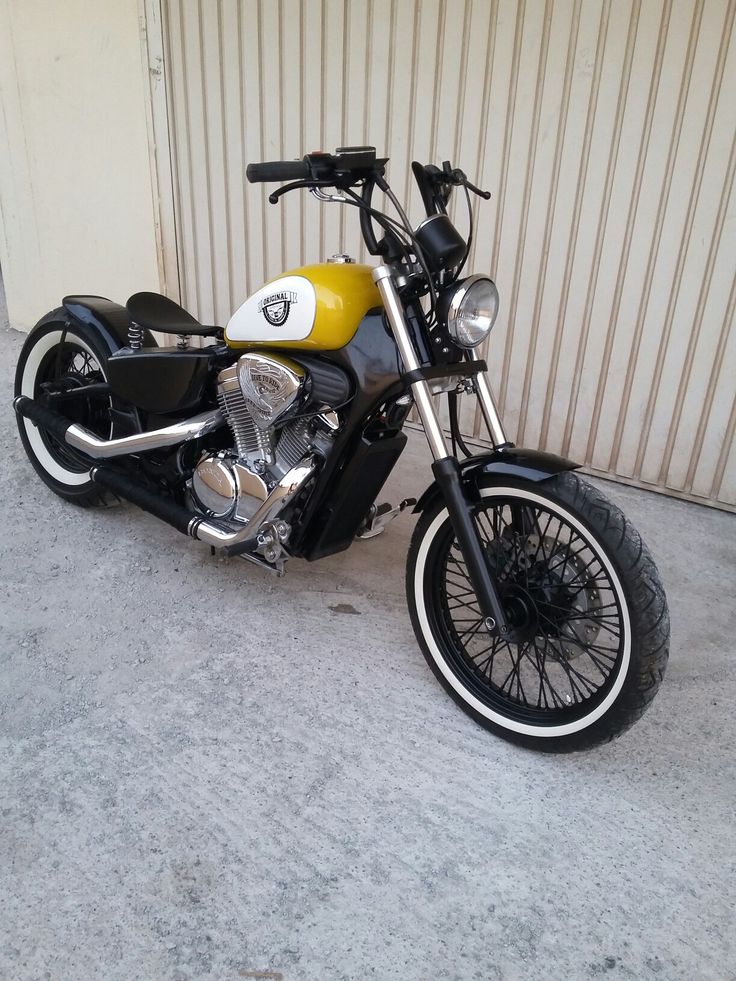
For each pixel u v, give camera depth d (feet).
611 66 10.22
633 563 5.98
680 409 11.22
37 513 10.48
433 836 6.06
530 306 11.85
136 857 5.74
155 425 8.98
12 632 8.12
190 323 8.65
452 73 11.30
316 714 7.25
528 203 11.36
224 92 13.57
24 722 6.95
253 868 5.71
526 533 6.81
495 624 6.49
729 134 9.82
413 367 6.55
